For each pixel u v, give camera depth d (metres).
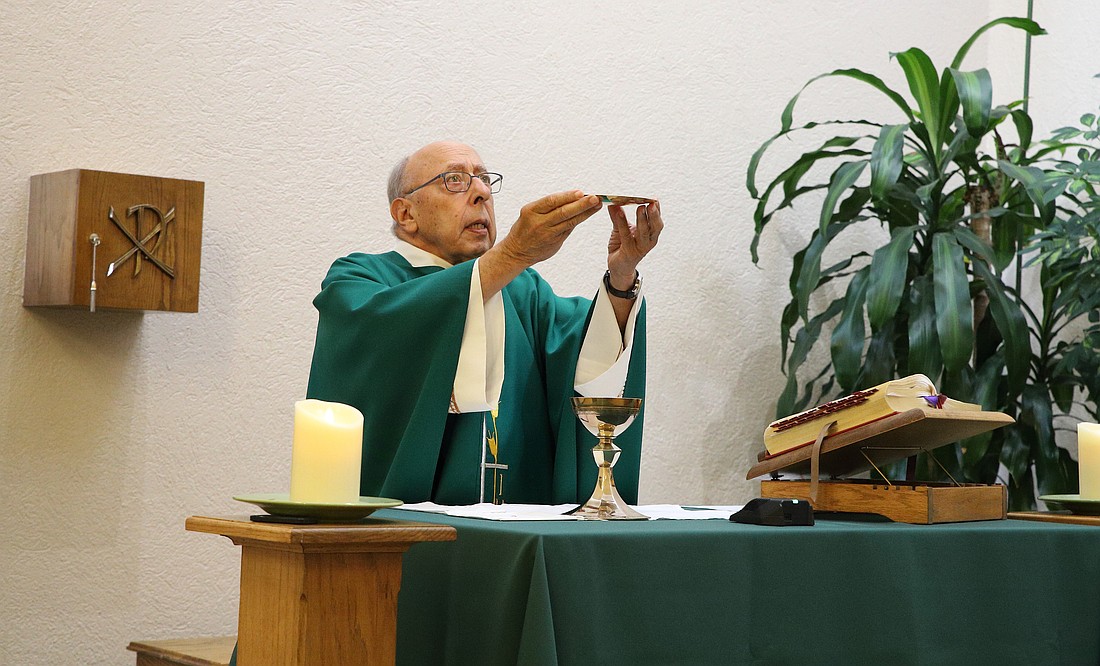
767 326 4.25
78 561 3.06
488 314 2.25
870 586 1.70
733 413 4.15
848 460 2.12
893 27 4.59
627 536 1.53
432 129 3.65
